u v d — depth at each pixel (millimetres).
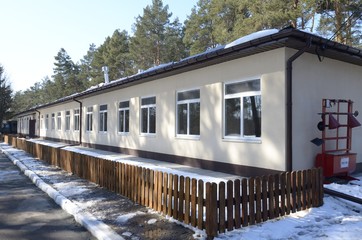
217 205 5051
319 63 9328
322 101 9039
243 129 9875
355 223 5598
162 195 6262
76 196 7867
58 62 69312
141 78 14000
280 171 8594
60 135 29422
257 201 5508
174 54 41406
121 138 17625
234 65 10094
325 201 6754
